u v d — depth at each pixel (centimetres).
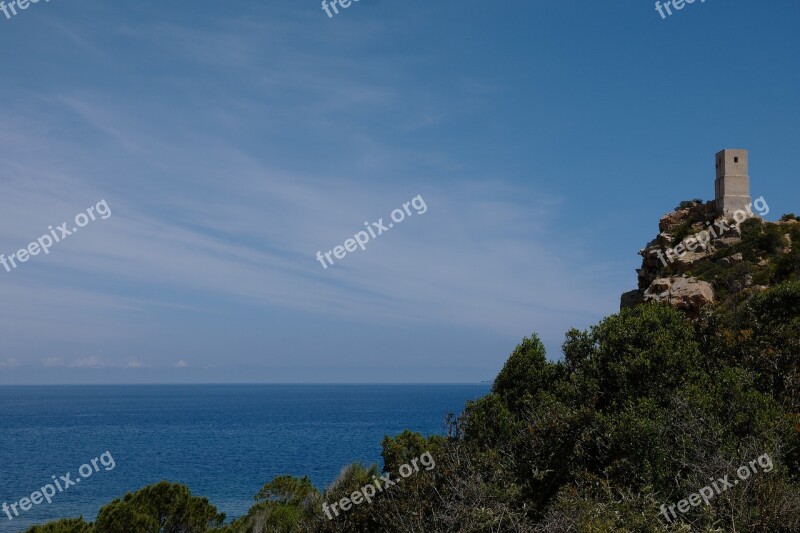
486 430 2131
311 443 11688
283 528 2531
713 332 2553
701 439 1677
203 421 18550
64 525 2427
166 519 2677
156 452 10438
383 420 17975
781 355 2294
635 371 2177
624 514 1425
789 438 1752
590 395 2225
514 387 2512
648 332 2348
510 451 1983
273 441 12188
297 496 3000
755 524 1322
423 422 16888
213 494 6412
